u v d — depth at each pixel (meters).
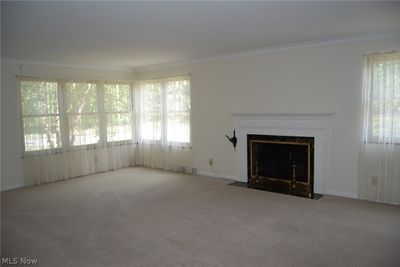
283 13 3.16
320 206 4.22
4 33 3.78
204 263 2.79
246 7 2.95
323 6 2.96
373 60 4.20
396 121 4.11
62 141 6.13
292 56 4.92
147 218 3.94
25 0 2.60
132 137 7.44
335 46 4.50
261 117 5.29
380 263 2.72
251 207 4.26
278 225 3.61
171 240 3.28
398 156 4.14
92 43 4.44
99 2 2.70
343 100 4.51
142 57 5.75
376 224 3.57
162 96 6.81
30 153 5.70
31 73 5.71
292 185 5.05
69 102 6.21
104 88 6.80
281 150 5.16
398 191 4.18
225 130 5.88
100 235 3.46
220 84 5.85
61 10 2.90
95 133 6.67
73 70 6.32
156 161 7.11
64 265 2.81
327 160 4.71
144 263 2.82
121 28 3.63
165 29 3.71
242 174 5.69
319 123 4.69
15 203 4.66
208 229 3.54
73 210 4.31
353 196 4.55
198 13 3.10
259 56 5.28
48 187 5.57
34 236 3.46
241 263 2.77
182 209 4.25
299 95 4.91
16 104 5.54
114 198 4.84
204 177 6.14
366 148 4.36
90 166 6.61
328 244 3.10
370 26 3.79
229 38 4.31
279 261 2.79
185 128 6.46
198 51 5.28
